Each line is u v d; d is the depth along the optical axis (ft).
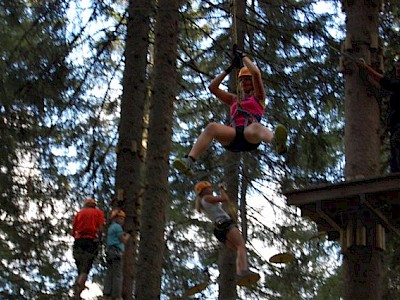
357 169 34.45
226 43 54.19
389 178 30.50
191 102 56.24
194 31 54.60
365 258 32.76
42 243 43.52
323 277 56.75
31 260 43.01
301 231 57.16
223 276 54.44
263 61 47.85
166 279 48.78
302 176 49.19
